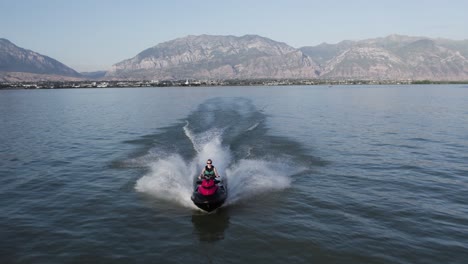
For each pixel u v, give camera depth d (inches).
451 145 1160.8
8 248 498.9
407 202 656.4
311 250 492.4
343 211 617.3
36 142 1240.2
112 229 557.0
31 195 703.1
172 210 627.2
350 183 764.0
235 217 598.5
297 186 741.9
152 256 481.7
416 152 1056.8
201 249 499.2
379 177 807.1
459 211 612.7
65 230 553.9
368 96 4050.2
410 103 2960.1
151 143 1151.6
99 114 2166.6
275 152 1019.3
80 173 847.1
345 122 1700.3
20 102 3452.3
